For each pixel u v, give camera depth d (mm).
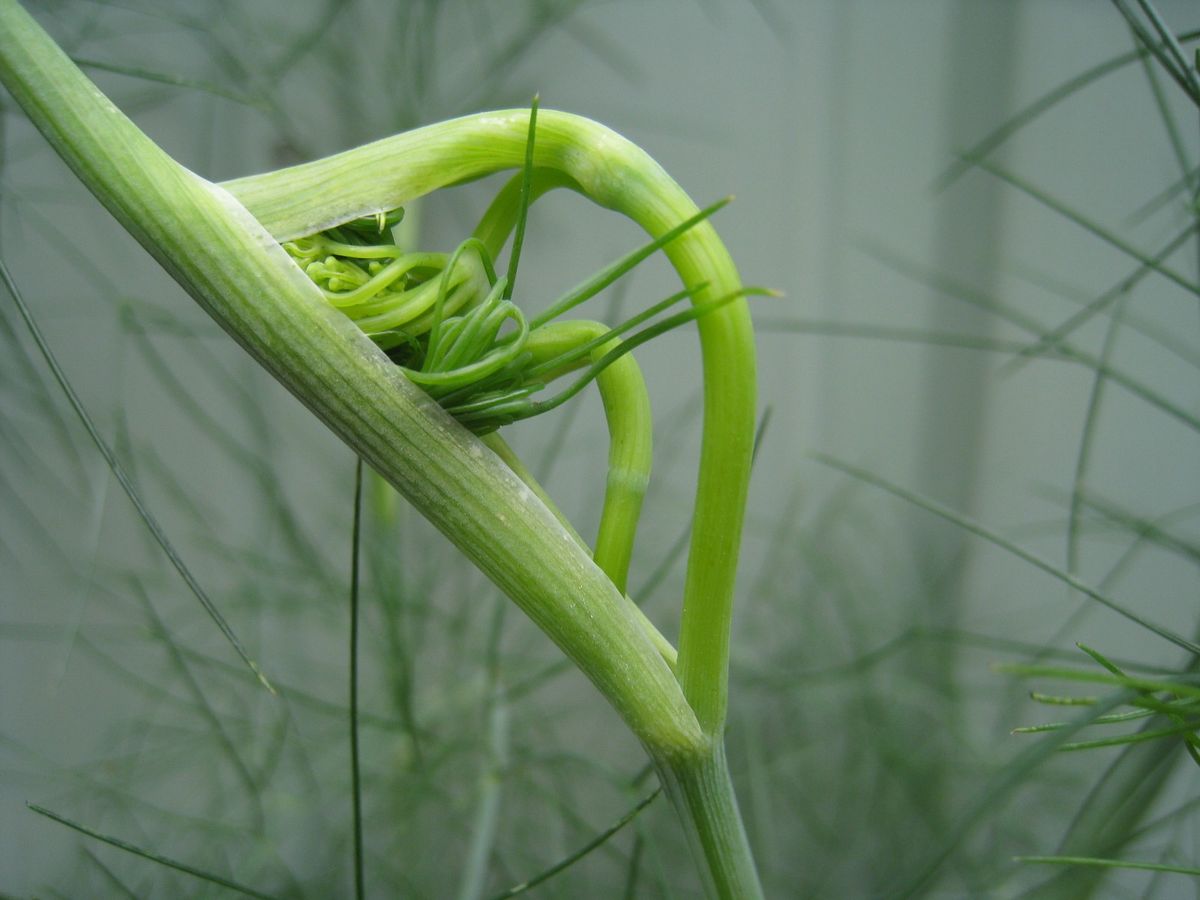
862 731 336
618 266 119
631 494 133
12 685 318
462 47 341
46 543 310
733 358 119
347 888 297
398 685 265
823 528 356
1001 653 358
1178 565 345
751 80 347
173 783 337
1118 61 184
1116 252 341
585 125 121
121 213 116
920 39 347
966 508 367
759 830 275
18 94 114
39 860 315
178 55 308
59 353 310
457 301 123
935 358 363
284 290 118
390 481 123
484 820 242
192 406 269
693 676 129
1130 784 172
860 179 354
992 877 287
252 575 325
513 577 124
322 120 327
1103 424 348
